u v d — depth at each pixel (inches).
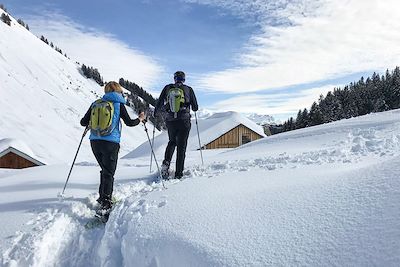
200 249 127.9
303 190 155.1
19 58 3673.7
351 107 2861.7
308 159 268.2
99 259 164.9
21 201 221.0
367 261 97.6
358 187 137.2
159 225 156.8
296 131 549.3
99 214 198.5
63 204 212.2
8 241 171.6
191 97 283.6
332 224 119.4
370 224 111.1
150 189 233.5
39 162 1154.7
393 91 2837.1
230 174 240.2
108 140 212.2
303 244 114.6
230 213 152.2
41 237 172.9
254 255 116.3
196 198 182.9
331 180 157.8
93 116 214.7
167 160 279.7
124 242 158.6
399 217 108.0
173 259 132.7
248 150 439.5
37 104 2915.8
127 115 224.7
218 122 1364.4
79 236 183.2
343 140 364.2
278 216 137.6
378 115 530.3
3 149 1122.0
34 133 2374.5
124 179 277.1
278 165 254.2
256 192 171.6
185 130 274.1
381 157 240.2
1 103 2517.2
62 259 169.9
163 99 283.6
